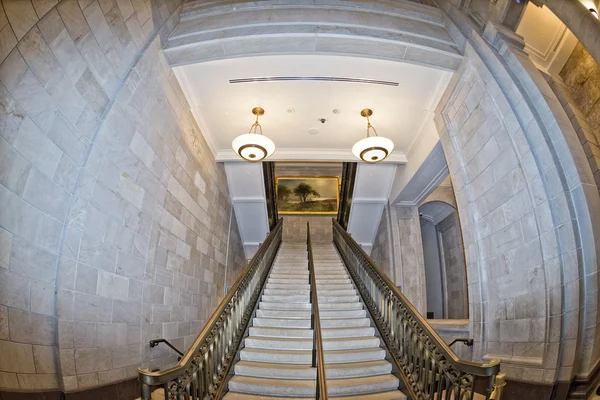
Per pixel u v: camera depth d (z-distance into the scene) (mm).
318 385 2850
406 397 3473
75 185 3229
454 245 11242
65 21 3029
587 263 3408
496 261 4254
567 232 3430
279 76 5367
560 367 3420
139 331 4125
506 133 4090
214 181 7582
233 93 5770
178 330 5238
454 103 5191
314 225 13281
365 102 6012
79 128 3258
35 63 2762
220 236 7961
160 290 4715
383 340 4527
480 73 4480
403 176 8195
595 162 4309
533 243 3699
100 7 3445
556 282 3441
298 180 13734
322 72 5273
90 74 3381
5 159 2553
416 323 3479
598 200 3477
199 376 2900
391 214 9203
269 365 4094
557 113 3695
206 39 4688
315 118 6543
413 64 5031
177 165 5414
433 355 3057
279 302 6070
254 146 5914
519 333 3812
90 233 3361
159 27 4551
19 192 2678
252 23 4762
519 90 3918
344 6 4969
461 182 4996
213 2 5078
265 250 7004
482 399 3279
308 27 4703
